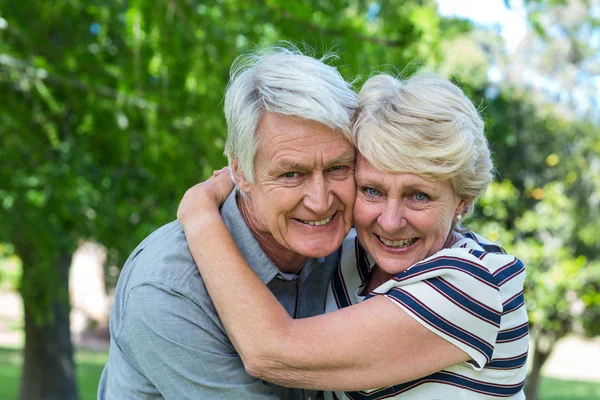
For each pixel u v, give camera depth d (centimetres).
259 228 190
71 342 873
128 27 343
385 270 183
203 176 404
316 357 165
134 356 176
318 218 177
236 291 170
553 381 1233
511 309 177
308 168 172
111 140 497
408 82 177
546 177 1070
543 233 938
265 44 379
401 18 379
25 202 478
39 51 452
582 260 812
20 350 1495
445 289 168
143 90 399
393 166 169
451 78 371
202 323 173
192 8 355
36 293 553
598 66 1438
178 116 389
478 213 896
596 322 846
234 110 177
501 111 787
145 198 573
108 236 550
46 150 489
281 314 169
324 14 386
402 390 177
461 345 169
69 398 866
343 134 173
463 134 169
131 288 177
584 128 1114
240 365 176
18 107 453
